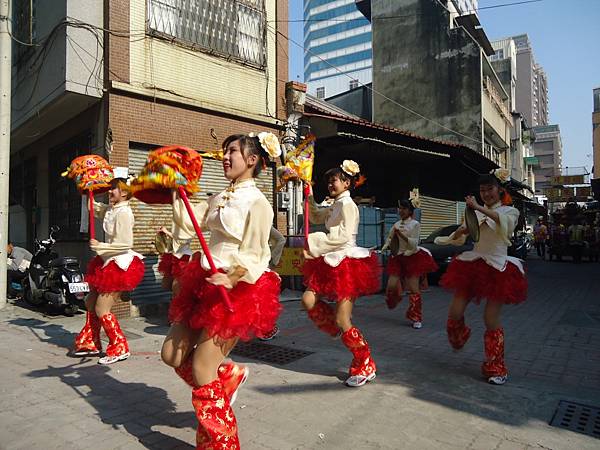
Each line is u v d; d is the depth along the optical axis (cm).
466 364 452
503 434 296
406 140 1113
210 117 814
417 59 2044
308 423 313
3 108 746
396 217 972
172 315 263
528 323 648
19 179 1120
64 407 339
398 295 660
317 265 400
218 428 242
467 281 416
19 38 889
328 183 416
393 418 321
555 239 1992
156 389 379
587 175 3953
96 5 691
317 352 497
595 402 348
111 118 685
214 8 834
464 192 1719
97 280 441
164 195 296
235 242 263
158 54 748
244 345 527
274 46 943
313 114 948
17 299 848
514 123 3080
